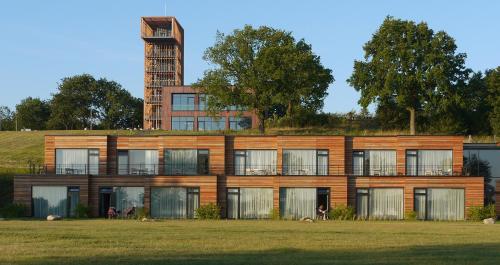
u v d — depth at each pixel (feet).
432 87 270.87
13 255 67.77
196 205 181.78
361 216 179.83
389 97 277.03
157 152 192.13
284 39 299.99
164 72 427.33
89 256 67.51
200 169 190.19
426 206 179.32
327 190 180.55
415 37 273.75
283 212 180.96
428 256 69.56
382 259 66.80
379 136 188.03
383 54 270.67
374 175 182.09
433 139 186.39
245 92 288.71
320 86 300.61
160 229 110.42
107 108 488.44
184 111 357.00
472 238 95.30
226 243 81.92
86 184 182.80
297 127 314.55
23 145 294.05
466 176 178.81
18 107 501.56
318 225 133.49
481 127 285.23
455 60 273.33
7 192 207.62
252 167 189.98
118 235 93.76
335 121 322.14
